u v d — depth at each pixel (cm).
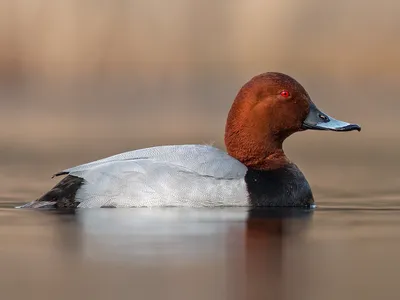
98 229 995
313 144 2138
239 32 2662
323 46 2680
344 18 2686
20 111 2634
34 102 2641
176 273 802
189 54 2666
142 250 891
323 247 921
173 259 852
